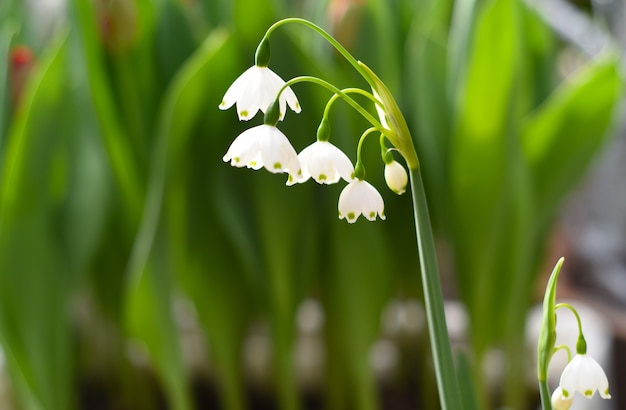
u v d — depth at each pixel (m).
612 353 1.02
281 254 0.83
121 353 0.98
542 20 0.92
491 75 0.79
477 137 0.81
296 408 0.89
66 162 0.84
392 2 0.93
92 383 1.08
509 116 0.80
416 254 0.95
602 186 1.17
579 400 0.87
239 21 0.79
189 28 0.84
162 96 0.85
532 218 0.83
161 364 0.84
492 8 0.78
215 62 0.79
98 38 0.81
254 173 0.81
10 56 0.85
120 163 0.84
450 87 0.83
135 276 0.80
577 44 1.10
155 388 1.05
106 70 0.82
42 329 0.84
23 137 0.80
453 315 1.07
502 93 0.80
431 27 0.86
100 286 0.96
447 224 0.86
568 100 0.83
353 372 0.88
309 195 0.82
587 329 0.97
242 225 0.82
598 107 0.84
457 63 0.82
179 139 0.79
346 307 0.85
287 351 0.87
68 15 0.80
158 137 0.82
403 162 0.88
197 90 0.78
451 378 0.58
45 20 1.12
